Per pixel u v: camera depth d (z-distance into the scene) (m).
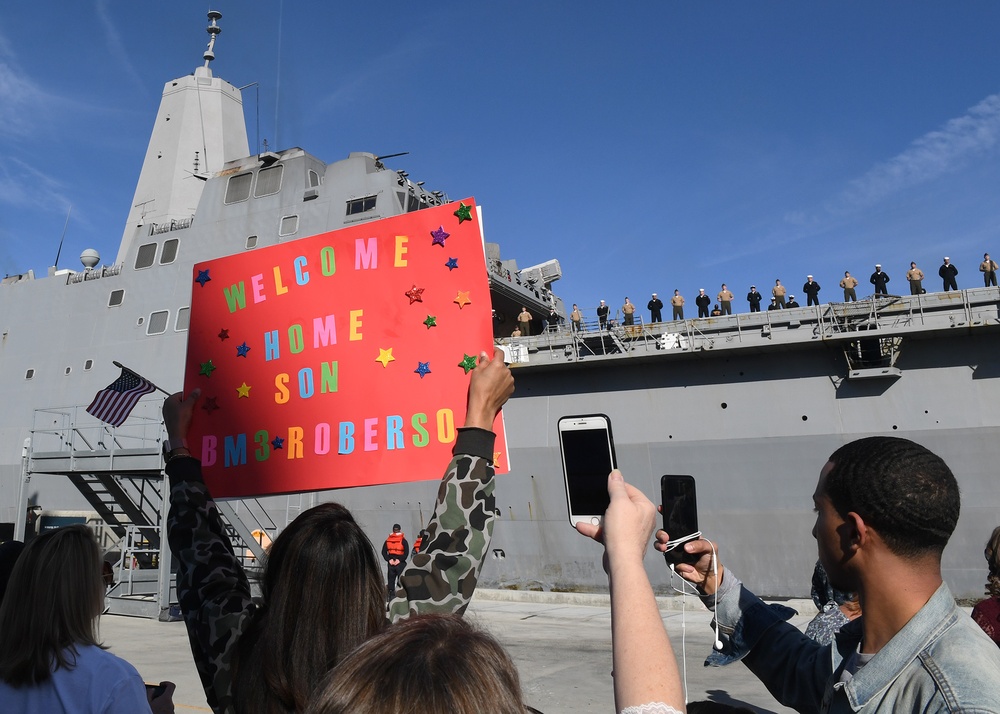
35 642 2.22
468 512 1.97
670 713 1.15
